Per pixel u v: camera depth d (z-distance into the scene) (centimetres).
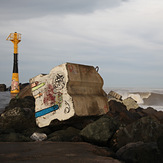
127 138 422
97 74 675
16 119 598
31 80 646
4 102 1518
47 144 402
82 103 571
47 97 598
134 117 666
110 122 477
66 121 566
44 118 596
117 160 321
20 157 310
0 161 289
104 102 656
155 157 320
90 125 472
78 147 387
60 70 581
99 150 379
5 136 486
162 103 2227
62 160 301
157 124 413
